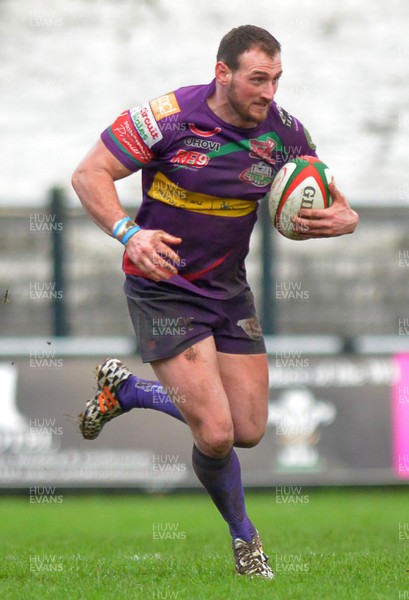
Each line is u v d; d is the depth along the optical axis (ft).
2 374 129.90
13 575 64.44
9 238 140.36
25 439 129.08
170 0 232.12
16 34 224.94
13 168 202.28
